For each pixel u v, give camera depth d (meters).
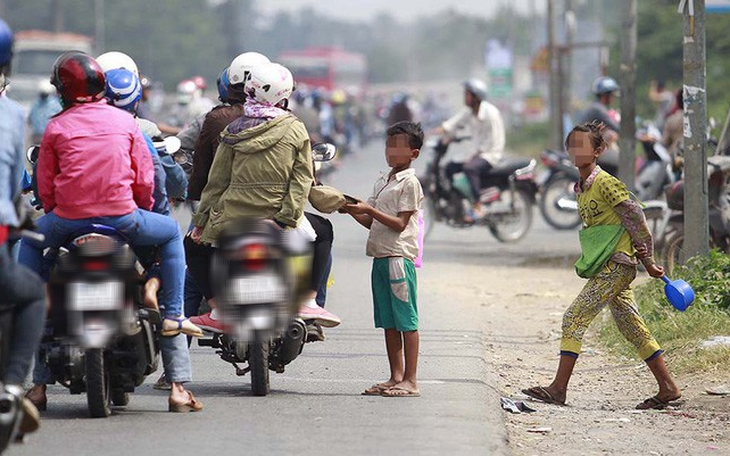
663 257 32.22
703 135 28.19
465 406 19.41
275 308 18.56
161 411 18.94
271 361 20.23
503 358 25.02
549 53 86.56
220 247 19.17
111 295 16.84
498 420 18.72
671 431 18.77
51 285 17.05
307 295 20.05
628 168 41.31
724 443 17.97
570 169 50.72
